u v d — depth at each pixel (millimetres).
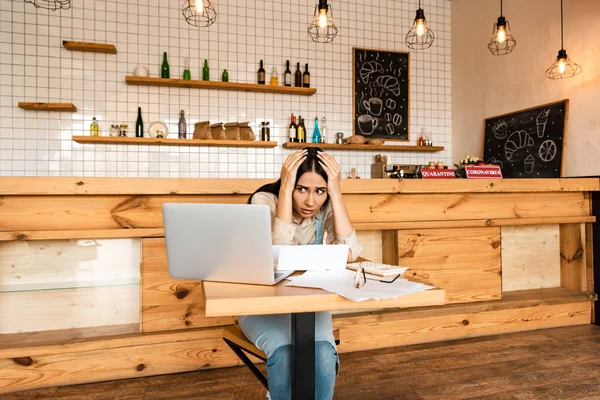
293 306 942
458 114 4734
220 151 4160
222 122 4156
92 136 3652
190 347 2148
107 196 2088
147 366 2092
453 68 4832
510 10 3979
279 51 4316
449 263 2578
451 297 2588
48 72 3746
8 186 1915
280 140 4312
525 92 3805
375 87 4594
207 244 1049
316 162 1474
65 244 2139
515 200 2758
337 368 1258
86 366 2020
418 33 2992
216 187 2168
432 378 2055
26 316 2107
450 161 4863
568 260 3045
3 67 3652
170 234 1072
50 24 3746
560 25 3447
